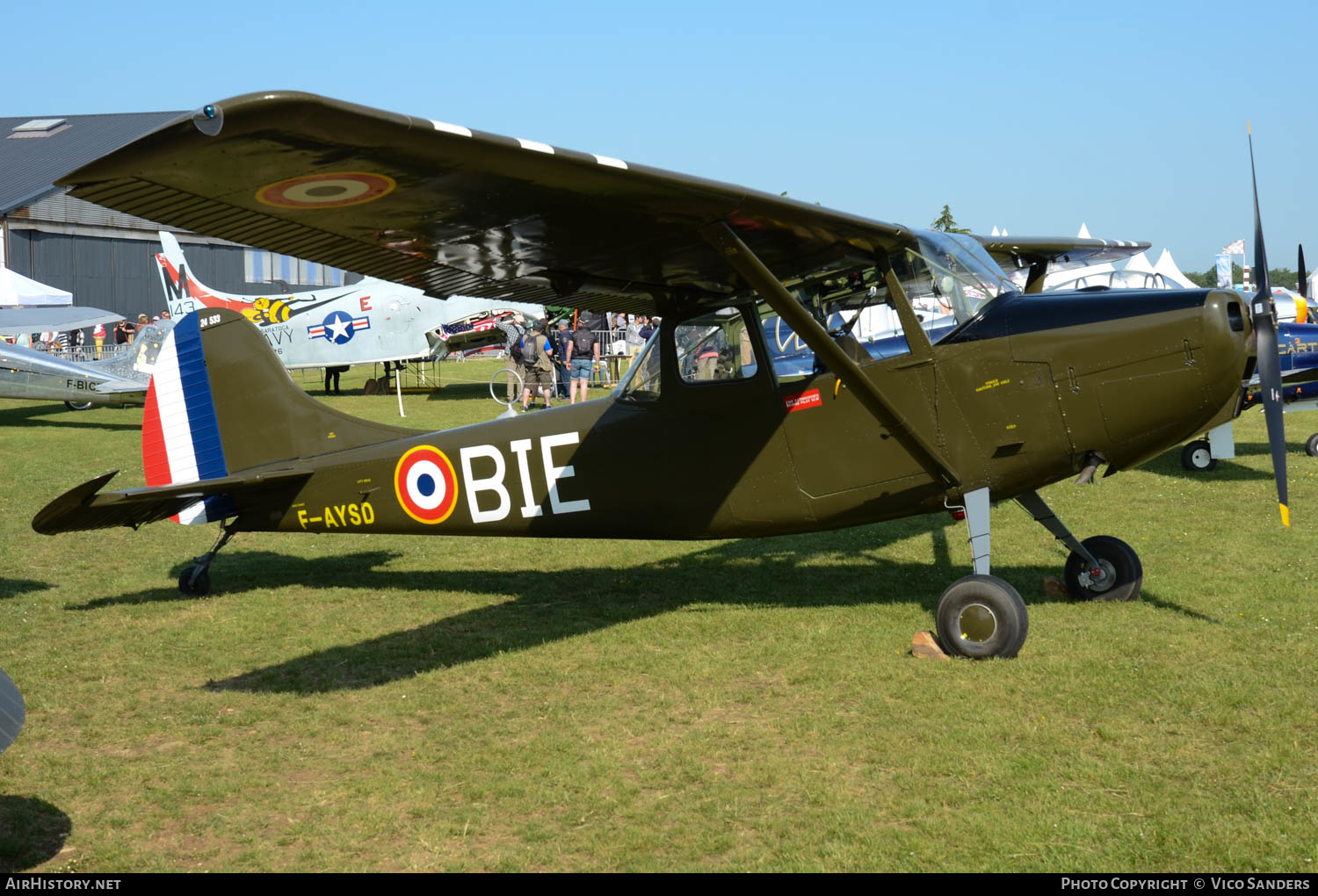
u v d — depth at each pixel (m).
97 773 4.04
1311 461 11.51
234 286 46.69
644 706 4.67
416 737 4.38
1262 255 5.34
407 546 8.52
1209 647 5.10
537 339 19.81
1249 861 3.12
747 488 5.88
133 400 19.69
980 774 3.81
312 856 3.38
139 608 6.58
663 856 3.30
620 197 4.45
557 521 6.36
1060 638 5.32
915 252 5.46
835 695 4.70
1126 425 5.16
